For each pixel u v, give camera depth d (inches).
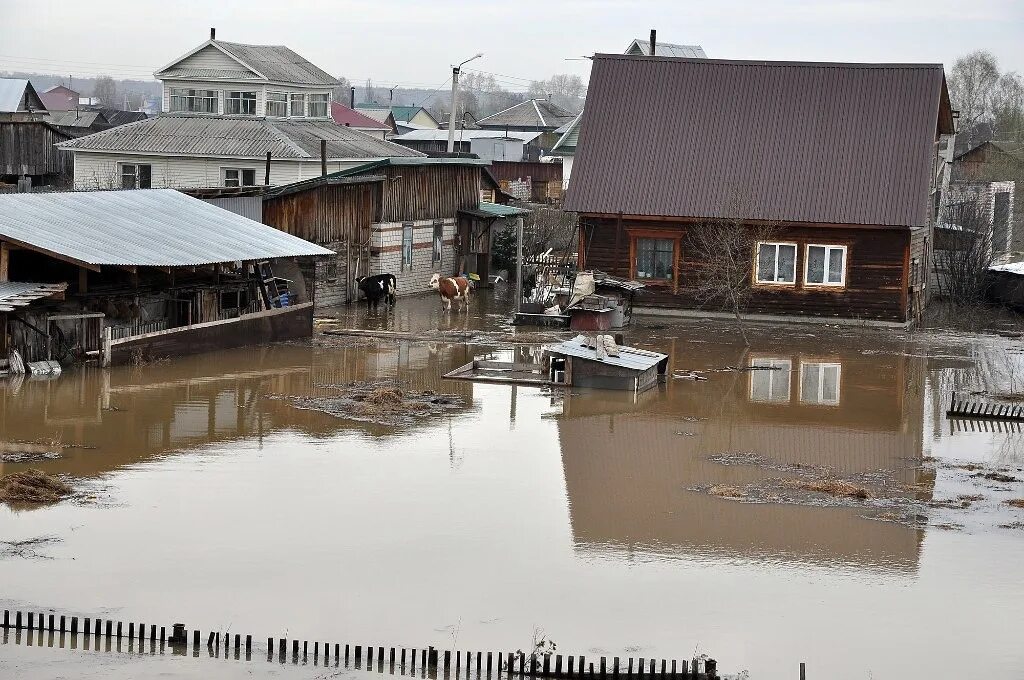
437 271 2064.5
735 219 1720.0
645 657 626.5
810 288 1726.1
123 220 1392.7
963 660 632.4
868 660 629.9
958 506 877.8
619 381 1247.5
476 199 2187.5
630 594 703.7
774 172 1763.0
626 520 829.2
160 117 2367.1
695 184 1770.4
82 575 704.4
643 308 1781.5
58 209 1347.2
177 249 1337.4
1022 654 640.4
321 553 750.5
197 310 1382.9
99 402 1112.2
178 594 684.7
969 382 1327.5
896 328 1704.0
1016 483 938.7
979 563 763.4
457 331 1604.3
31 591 679.7
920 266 1802.4
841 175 1742.1
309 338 1515.7
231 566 725.3
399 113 5684.1
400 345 1486.2
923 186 1712.6
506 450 999.6
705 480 930.7
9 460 916.6
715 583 722.8
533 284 1947.6
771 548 782.5
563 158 3014.3
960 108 4906.5
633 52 2869.1
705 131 1827.0
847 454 1018.1
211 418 1073.5
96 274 1352.1
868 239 1701.5
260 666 603.8
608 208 1769.2
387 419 1095.0
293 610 669.9
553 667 611.5
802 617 679.1
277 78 2455.7
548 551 766.5
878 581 731.4
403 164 1925.4
